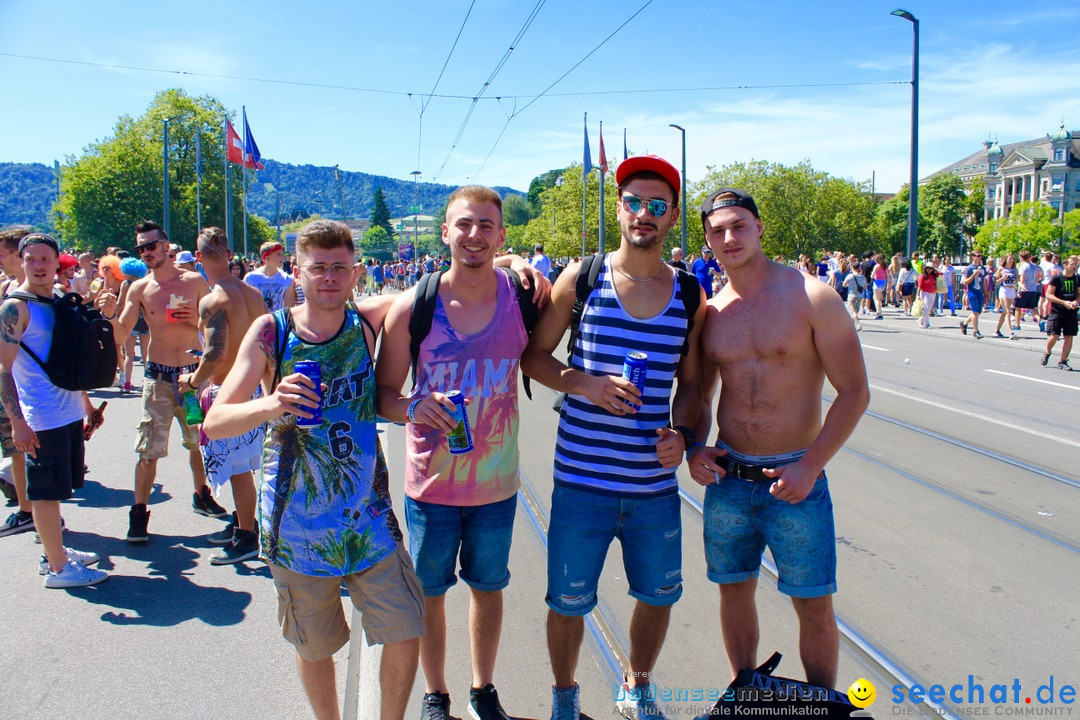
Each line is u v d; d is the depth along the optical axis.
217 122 63.09
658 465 2.68
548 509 5.02
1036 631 3.36
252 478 4.23
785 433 2.57
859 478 5.62
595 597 2.74
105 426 7.59
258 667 3.12
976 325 14.59
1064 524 4.68
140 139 60.47
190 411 4.04
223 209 63.09
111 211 58.59
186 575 4.04
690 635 3.40
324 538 2.41
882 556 4.20
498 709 2.74
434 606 2.75
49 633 3.38
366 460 2.52
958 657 3.15
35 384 3.77
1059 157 102.00
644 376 2.53
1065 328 10.88
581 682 3.04
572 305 2.77
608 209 54.38
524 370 2.85
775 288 2.57
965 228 90.50
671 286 2.67
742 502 2.63
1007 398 8.66
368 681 3.03
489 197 2.62
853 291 18.64
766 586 3.87
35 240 3.82
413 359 2.75
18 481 4.71
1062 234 76.12
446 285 2.70
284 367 2.48
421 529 2.71
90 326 3.91
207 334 3.96
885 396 8.77
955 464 5.98
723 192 2.61
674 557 2.73
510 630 3.46
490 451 2.70
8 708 2.80
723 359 2.66
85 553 4.15
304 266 2.44
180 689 2.95
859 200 55.19
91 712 2.79
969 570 4.01
